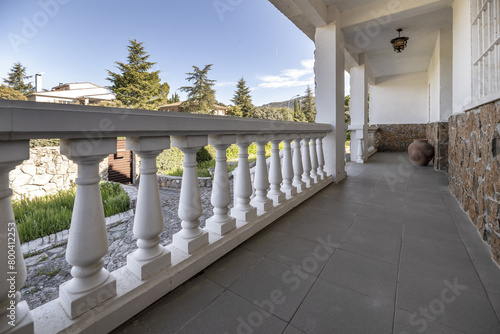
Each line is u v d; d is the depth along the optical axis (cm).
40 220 305
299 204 272
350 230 198
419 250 162
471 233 188
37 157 536
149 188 117
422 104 860
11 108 64
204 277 135
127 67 1354
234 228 175
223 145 164
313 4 343
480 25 234
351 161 657
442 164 473
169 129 113
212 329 98
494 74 200
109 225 314
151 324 101
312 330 97
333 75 394
